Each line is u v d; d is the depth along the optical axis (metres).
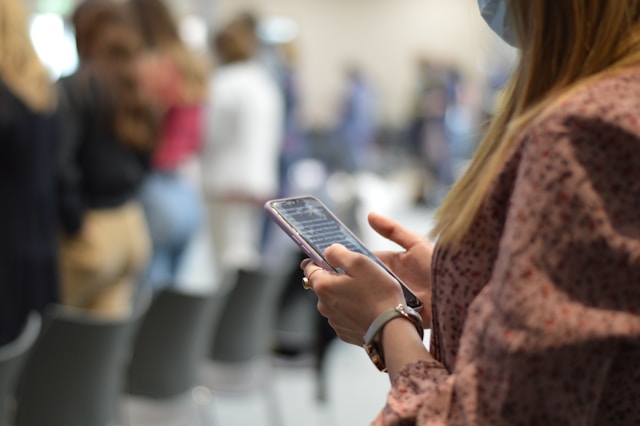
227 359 3.65
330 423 4.59
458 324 1.13
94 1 3.97
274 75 7.59
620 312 0.98
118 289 4.16
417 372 1.12
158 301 3.07
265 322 3.75
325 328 4.46
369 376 5.36
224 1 15.64
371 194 7.39
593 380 0.99
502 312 1.00
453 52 17.55
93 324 2.55
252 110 5.64
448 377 1.09
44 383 2.57
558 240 0.99
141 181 4.08
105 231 3.92
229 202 5.71
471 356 1.04
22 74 3.27
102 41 3.89
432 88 13.26
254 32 5.82
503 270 1.01
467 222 1.11
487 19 1.24
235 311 3.59
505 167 1.07
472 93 13.22
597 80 1.05
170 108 4.86
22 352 2.28
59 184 3.72
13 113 3.22
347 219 5.73
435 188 12.33
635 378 1.03
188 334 3.16
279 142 7.46
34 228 3.35
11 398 2.49
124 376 3.12
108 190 3.92
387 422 1.09
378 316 1.19
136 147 3.99
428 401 1.05
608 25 1.08
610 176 1.00
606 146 1.00
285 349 4.42
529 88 1.12
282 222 1.36
